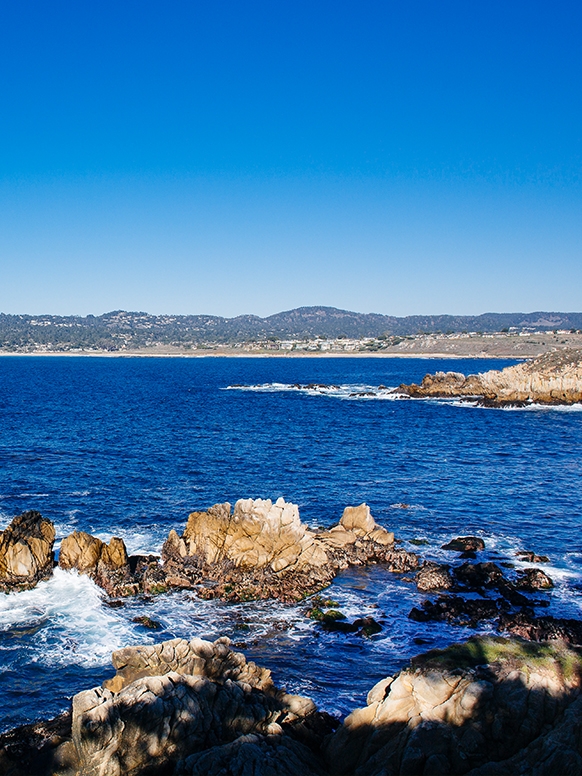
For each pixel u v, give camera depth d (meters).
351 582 34.12
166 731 17.89
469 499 49.81
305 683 24.45
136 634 28.22
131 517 44.06
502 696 17.69
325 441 76.31
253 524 35.12
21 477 54.69
